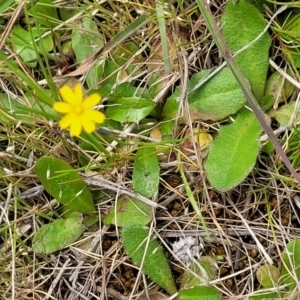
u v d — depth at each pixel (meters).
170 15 0.22
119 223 0.21
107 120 0.22
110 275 0.22
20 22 0.23
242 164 0.20
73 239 0.22
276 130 0.21
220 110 0.21
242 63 0.21
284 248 0.21
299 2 0.21
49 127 0.22
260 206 0.22
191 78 0.22
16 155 0.22
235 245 0.21
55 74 0.23
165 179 0.22
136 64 0.22
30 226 0.22
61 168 0.21
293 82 0.21
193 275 0.21
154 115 0.22
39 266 0.22
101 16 0.23
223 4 0.22
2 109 0.21
